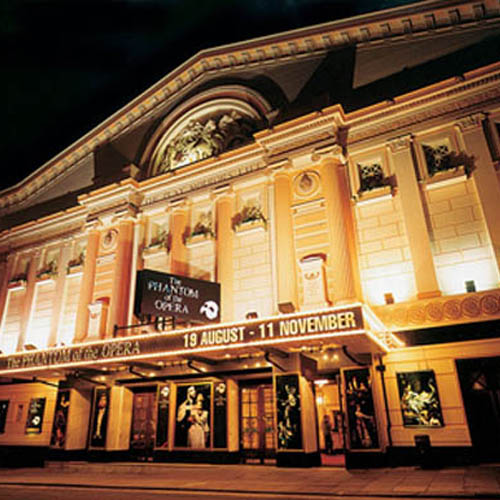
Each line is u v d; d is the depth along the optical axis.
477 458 10.90
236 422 14.12
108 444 15.23
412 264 13.16
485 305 11.77
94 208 19.91
